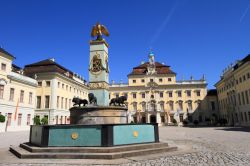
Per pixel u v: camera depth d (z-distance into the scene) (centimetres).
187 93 7500
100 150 1017
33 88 4388
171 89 7581
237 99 5138
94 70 1630
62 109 5012
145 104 7575
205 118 7250
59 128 1117
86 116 1423
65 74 5188
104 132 1078
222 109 6631
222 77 6259
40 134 1152
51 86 4712
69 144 1091
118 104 1559
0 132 3294
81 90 6153
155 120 7275
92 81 1616
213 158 982
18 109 3884
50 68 4834
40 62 5094
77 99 1502
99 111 1423
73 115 1471
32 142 1285
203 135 2439
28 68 4956
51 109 4622
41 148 1080
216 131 3122
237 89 5116
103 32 1728
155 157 1009
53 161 948
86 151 1030
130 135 1144
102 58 1639
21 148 1246
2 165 895
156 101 7562
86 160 955
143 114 7438
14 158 1047
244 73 4631
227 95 5938
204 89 7431
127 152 1025
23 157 1036
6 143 1733
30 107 4247
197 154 1098
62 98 5041
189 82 7531
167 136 2369
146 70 7956
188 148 1316
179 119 7394
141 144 1150
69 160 963
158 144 1193
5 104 3569
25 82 4103
